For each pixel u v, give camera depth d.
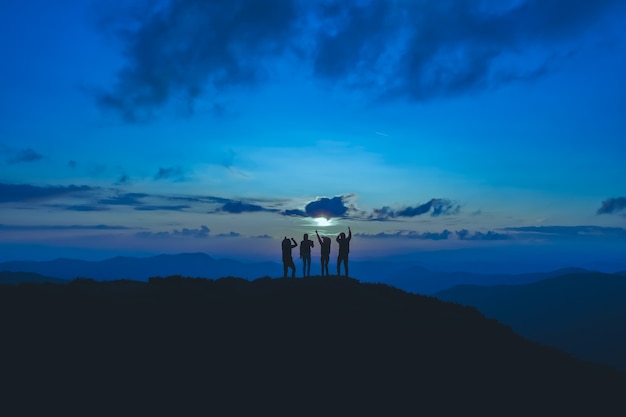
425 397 22.89
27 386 19.80
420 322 29.50
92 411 19.06
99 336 23.66
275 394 22.05
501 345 29.80
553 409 23.80
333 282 33.88
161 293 29.14
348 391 22.69
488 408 22.80
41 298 25.84
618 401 26.05
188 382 22.03
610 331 149.25
